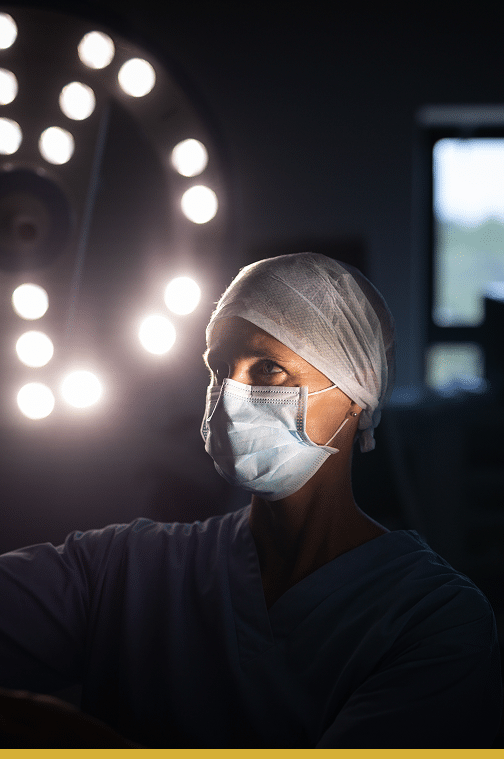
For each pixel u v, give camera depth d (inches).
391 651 28.7
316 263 33.6
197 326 59.5
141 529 36.3
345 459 33.9
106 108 57.6
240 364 33.1
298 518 32.8
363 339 33.1
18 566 34.0
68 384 58.2
